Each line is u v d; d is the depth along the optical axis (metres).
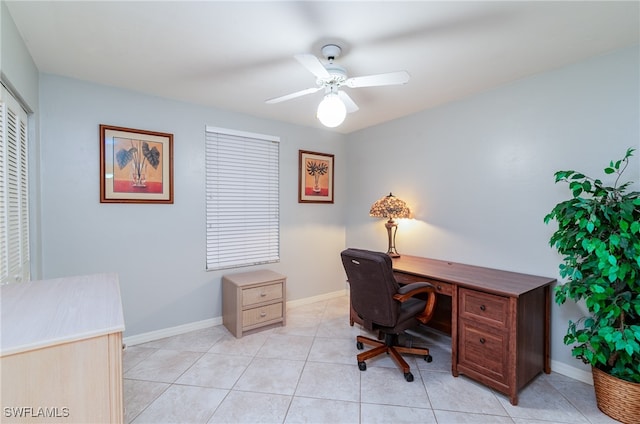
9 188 1.67
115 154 2.57
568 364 2.17
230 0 1.46
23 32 1.74
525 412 1.81
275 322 3.09
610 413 1.74
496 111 2.56
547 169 2.27
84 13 1.56
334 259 4.14
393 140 3.51
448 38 1.80
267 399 1.94
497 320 1.95
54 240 2.34
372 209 3.25
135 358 2.46
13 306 1.13
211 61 2.10
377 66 2.16
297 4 1.49
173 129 2.86
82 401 0.94
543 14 1.57
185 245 2.96
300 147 3.76
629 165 1.91
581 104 2.10
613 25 1.67
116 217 2.60
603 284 1.69
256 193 3.43
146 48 1.93
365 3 1.48
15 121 1.79
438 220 3.05
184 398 1.94
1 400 0.85
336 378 2.18
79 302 1.18
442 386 2.09
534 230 2.35
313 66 1.65
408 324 2.27
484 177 2.66
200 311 3.06
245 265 3.36
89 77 2.37
